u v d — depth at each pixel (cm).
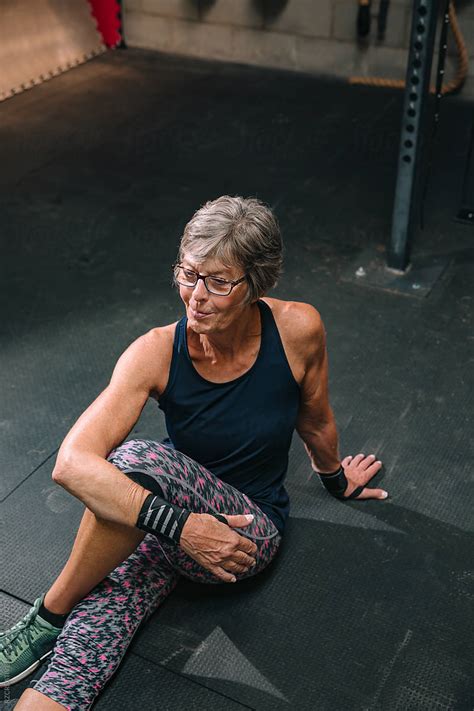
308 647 193
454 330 310
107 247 371
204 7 586
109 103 530
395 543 220
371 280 340
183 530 162
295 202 409
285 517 203
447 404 272
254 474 190
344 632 197
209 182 431
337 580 210
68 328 314
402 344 302
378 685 185
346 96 543
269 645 194
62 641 173
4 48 530
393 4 532
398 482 240
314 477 241
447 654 192
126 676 187
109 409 168
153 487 165
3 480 242
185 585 207
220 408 176
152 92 547
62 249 369
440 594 206
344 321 315
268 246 156
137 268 355
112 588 179
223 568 171
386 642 194
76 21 586
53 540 223
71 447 162
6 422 265
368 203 406
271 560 210
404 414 267
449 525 226
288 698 183
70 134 486
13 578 212
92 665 171
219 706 181
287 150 467
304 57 579
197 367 172
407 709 180
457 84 522
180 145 472
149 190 423
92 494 159
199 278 154
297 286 337
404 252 338
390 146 473
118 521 161
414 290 333
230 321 161
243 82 566
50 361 295
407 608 203
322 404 196
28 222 392
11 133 486
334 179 432
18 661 183
